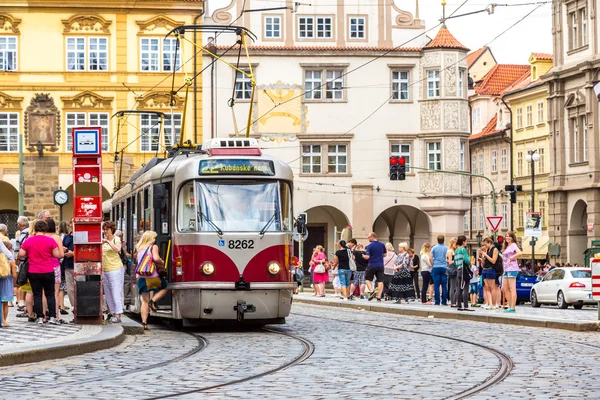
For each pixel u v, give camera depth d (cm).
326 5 6400
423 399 1134
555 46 6494
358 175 6425
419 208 6444
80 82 6103
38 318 2139
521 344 1864
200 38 6203
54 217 6109
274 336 2070
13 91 6078
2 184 6284
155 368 1466
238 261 2167
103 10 6119
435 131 6406
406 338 2006
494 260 2895
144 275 2197
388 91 6431
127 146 5775
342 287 3778
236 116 6278
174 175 2234
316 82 6400
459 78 6450
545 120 7775
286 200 2233
